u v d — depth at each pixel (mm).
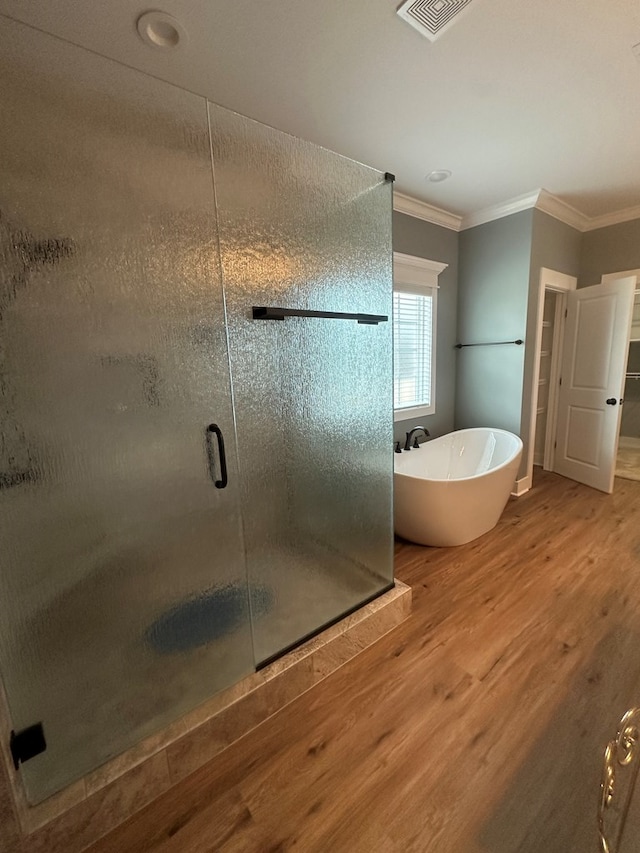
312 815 1097
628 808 759
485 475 2453
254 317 1361
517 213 3186
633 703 1395
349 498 1774
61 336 984
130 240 1066
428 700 1446
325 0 1301
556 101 1894
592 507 3154
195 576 1302
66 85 936
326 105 1910
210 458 1295
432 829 1051
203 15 1347
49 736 1069
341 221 1600
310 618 1650
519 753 1238
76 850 1042
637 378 5336
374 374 1814
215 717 1269
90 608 1105
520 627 1806
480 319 3584
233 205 1271
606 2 1343
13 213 898
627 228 3465
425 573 2281
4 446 935
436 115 2002
